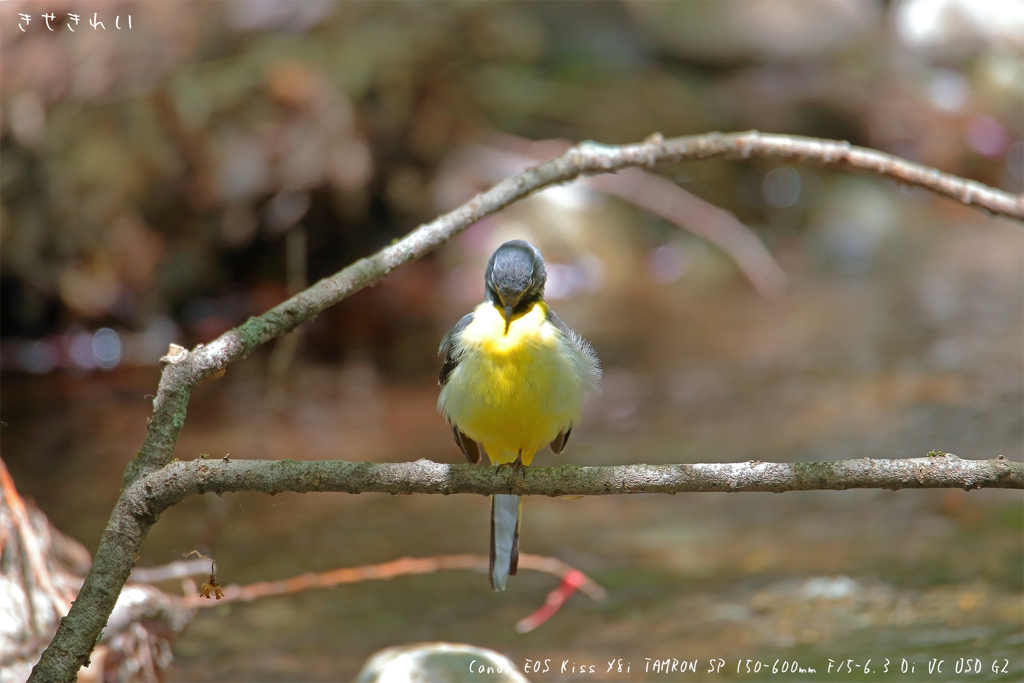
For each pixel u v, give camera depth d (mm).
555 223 19391
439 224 6398
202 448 12305
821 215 20891
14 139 15797
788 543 9633
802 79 23797
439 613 8719
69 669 4926
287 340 14078
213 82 17469
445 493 5375
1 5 15453
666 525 10289
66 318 16422
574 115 22266
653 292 18656
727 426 12367
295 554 9836
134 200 16656
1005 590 8227
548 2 25219
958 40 23438
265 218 17875
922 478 5004
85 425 13422
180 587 9133
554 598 8508
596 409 13320
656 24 24734
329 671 7695
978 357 13930
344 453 11977
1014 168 22203
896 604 8195
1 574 6605
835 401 12867
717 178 21422
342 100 18109
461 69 19828
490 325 6281
